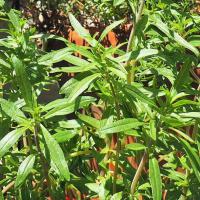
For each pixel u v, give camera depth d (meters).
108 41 2.11
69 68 0.93
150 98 0.95
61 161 0.89
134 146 0.95
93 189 1.02
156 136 0.94
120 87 0.92
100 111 1.37
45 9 2.42
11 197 1.16
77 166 1.16
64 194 1.11
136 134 0.95
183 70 0.93
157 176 0.91
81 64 0.95
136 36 1.08
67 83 0.96
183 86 0.98
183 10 1.38
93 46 0.93
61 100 0.93
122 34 2.09
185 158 1.10
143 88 0.98
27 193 1.07
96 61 0.91
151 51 0.93
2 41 1.08
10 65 1.04
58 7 2.41
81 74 0.96
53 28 2.40
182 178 1.13
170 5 1.23
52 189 1.10
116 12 2.13
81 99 0.94
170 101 0.92
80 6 2.40
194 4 1.93
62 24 2.39
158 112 0.92
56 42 2.21
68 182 1.08
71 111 0.93
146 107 0.96
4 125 0.97
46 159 0.92
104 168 1.06
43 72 1.07
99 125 0.96
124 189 1.03
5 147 0.89
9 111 0.92
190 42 1.18
